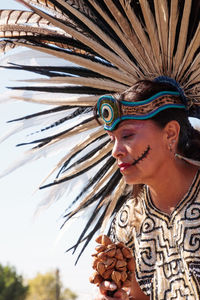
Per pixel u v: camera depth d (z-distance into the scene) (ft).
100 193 10.25
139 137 8.31
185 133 8.66
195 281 8.01
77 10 9.11
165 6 8.51
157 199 8.66
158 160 8.39
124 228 9.12
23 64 10.02
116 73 9.14
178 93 8.66
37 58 9.99
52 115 10.30
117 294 8.16
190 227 8.16
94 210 10.36
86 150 10.12
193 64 8.79
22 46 9.48
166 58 8.84
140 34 8.80
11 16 9.82
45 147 10.11
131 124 8.37
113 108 8.37
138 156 8.32
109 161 10.08
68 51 9.71
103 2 8.96
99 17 9.18
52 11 9.58
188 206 8.29
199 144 8.84
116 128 8.46
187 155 8.72
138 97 8.35
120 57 9.14
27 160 10.12
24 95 9.87
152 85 8.49
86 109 9.95
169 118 8.47
